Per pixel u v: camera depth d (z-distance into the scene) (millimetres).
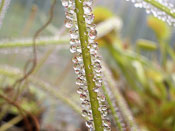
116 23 206
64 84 252
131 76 234
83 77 60
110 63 283
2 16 98
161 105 210
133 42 445
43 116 196
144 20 444
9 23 293
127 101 210
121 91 218
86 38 56
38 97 196
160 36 244
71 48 59
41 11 366
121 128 85
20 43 121
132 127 100
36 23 305
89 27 56
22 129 176
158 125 190
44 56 167
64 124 204
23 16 355
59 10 373
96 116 59
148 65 233
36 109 177
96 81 58
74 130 204
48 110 192
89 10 55
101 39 220
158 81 225
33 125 172
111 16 221
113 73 239
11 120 173
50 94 125
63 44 139
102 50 278
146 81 226
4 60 202
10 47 120
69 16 58
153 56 296
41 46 130
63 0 57
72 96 207
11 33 263
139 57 238
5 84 172
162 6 70
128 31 439
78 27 56
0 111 172
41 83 125
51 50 166
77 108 122
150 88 227
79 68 59
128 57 231
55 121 203
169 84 228
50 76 269
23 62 228
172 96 225
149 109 205
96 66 57
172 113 190
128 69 236
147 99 213
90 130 62
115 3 395
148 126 189
